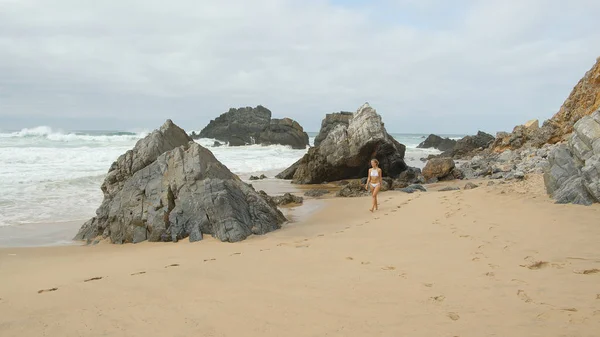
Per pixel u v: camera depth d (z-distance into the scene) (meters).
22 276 7.04
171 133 13.98
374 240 8.38
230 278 6.05
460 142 44.97
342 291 5.22
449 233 8.33
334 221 11.79
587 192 9.45
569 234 7.25
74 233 12.02
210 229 10.20
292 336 3.94
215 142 60.69
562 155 10.73
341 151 24.66
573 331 3.75
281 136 58.97
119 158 13.16
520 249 6.65
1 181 19.33
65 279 6.51
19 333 4.20
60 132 53.91
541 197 10.59
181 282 5.89
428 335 3.83
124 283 5.95
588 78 30.53
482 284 5.17
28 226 12.77
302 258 7.19
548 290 4.80
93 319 4.53
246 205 11.02
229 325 4.25
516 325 3.95
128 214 11.06
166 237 10.31
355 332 3.97
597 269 5.39
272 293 5.24
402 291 5.12
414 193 17.02
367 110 25.80
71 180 20.12
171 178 11.47
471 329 3.92
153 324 4.35
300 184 24.89
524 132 34.75
